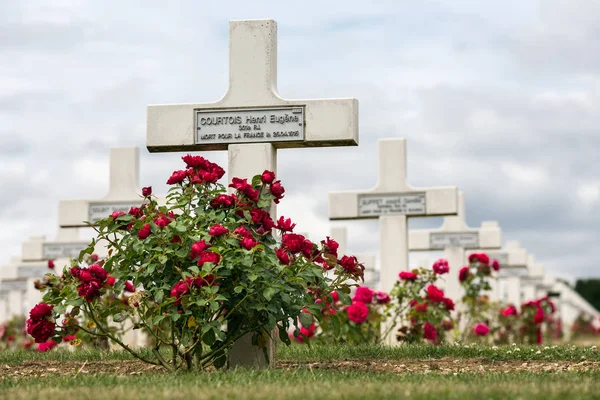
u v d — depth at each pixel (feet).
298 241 27.07
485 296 61.46
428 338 41.55
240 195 28.30
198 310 25.95
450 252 73.00
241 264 26.05
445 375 25.90
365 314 38.93
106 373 28.86
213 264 25.14
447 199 56.18
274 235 31.19
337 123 31.81
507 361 31.65
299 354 33.58
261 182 28.94
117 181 57.82
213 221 27.63
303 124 31.94
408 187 56.80
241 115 32.24
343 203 57.36
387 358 32.81
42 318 26.55
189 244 26.84
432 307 42.50
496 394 20.27
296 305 27.27
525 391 20.63
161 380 24.09
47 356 34.91
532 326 61.98
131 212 27.63
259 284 26.40
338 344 37.47
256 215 27.84
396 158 57.16
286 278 26.45
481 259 51.42
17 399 20.58
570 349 33.71
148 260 26.61
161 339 27.02
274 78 32.58
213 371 27.99
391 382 23.44
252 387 21.76
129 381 24.23
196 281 25.45
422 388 21.49
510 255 91.86
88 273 26.45
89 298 26.43
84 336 41.50
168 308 26.23
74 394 21.16
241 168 32.09
